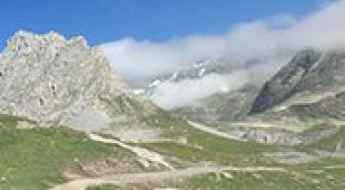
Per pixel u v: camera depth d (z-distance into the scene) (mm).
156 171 158750
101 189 126750
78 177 133875
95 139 166875
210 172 165750
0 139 138625
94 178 136500
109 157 154500
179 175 156750
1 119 164750
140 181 141750
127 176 144875
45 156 138125
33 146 141250
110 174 144500
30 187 117938
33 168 129125
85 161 144375
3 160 128250
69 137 156750
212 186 155125
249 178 172500
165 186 144250
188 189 147625
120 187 132250
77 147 151000
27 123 168500
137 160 161375
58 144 148250
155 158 173500
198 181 155500
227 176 167000
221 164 195750
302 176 194750
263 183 172250
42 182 122500
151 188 139625
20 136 144000
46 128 159500
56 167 134125
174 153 199250
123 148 166250
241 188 161000
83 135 165250
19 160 130875
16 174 123188
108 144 164625
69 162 140250
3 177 119750
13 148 136125
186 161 187875
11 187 115500
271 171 187750
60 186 123312
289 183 180750
